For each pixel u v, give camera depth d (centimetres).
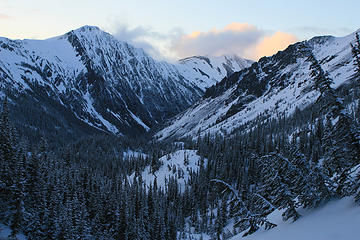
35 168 8625
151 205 12488
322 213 1950
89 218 9625
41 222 7456
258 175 12794
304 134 15025
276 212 2684
